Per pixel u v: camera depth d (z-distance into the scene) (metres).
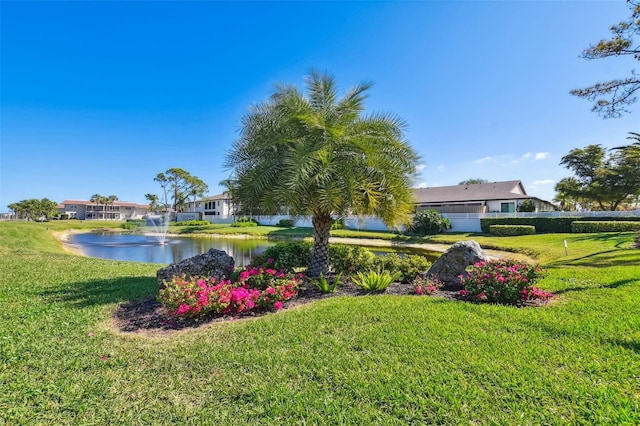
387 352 3.59
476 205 31.80
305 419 2.53
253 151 7.92
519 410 2.52
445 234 27.27
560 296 5.73
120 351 3.88
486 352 3.49
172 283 5.52
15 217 75.62
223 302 5.17
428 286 6.56
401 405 2.65
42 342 4.11
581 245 15.62
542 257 14.55
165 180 60.91
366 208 7.48
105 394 2.96
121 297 6.59
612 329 3.97
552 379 2.90
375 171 7.38
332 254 8.90
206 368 3.39
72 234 37.34
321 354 3.60
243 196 7.84
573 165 36.91
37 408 2.75
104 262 12.44
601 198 31.77
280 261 8.82
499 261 6.22
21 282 8.00
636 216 23.09
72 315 5.31
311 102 8.05
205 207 65.31
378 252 20.19
